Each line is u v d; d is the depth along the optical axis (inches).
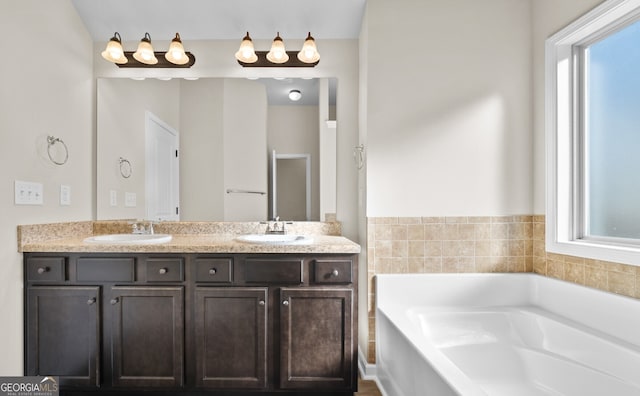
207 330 73.7
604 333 66.4
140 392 75.7
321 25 96.0
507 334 79.4
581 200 79.8
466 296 86.0
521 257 88.0
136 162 97.1
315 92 98.7
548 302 80.7
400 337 68.7
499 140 88.0
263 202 98.1
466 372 74.0
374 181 87.3
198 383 73.4
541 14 85.0
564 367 65.9
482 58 88.0
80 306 73.3
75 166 89.1
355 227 98.5
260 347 73.4
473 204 87.8
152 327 73.5
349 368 73.3
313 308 73.8
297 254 74.3
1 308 68.2
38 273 73.0
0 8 67.5
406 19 88.0
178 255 74.1
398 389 70.3
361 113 95.1
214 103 98.1
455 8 88.4
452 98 87.9
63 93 85.0
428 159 87.6
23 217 73.1
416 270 87.4
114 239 86.0
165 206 97.3
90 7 90.7
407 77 87.7
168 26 96.0
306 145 98.9
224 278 73.7
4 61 68.5
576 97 80.0
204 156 97.9
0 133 67.6
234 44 98.4
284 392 74.9
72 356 73.0
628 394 56.7
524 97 88.0
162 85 97.8
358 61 98.6
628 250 63.4
